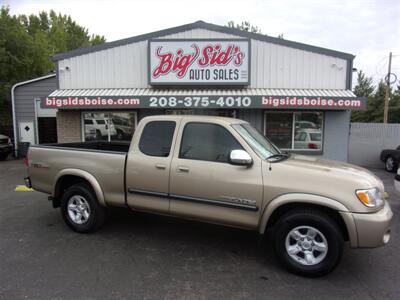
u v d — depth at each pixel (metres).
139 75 11.45
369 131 14.02
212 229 5.09
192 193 4.02
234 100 10.15
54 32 39.19
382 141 13.76
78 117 11.76
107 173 4.57
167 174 4.14
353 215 3.33
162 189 4.20
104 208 4.82
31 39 21.09
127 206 4.51
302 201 3.50
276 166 3.69
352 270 3.76
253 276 3.58
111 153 4.56
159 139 4.33
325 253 3.47
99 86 11.57
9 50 19.05
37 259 3.94
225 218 3.88
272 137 11.38
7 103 19.11
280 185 3.59
